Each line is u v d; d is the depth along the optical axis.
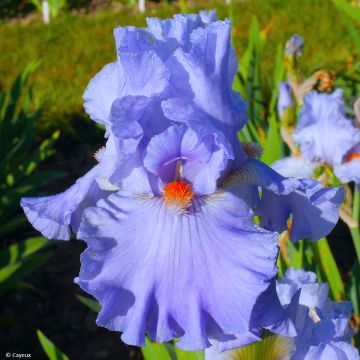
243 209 0.33
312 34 2.11
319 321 0.38
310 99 0.70
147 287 0.31
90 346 0.97
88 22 2.36
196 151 0.34
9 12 2.61
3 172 1.08
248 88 1.03
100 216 0.32
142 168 0.34
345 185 0.68
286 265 0.63
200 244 0.31
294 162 0.73
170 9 2.50
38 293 1.09
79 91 1.75
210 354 0.36
